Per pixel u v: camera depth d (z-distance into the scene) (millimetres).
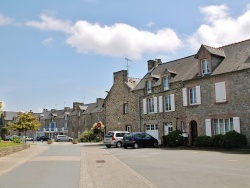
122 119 37375
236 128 23188
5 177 11461
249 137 22391
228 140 22266
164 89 31281
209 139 24172
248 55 23984
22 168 14164
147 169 13055
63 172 12656
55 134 77562
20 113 41844
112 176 11398
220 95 24609
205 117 25734
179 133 27250
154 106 32250
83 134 51156
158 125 31594
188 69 29828
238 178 10117
